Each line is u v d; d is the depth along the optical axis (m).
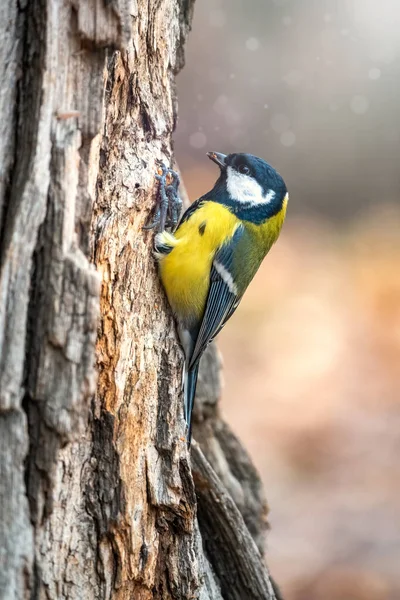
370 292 28.17
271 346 24.28
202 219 8.62
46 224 5.61
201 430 10.05
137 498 6.64
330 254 31.55
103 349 6.54
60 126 5.79
